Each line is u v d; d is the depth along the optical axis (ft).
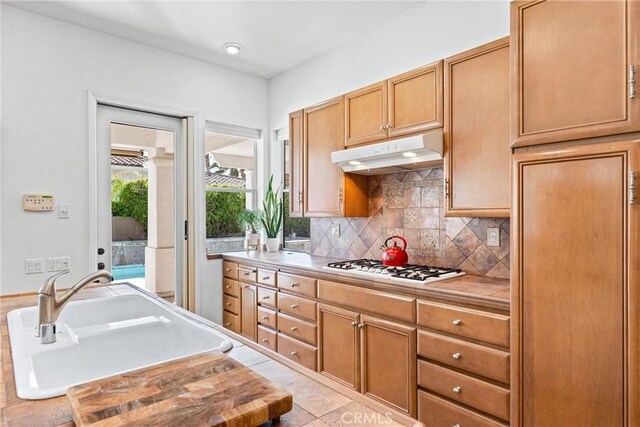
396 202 9.33
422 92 7.56
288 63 12.05
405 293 6.84
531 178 5.00
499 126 6.41
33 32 8.76
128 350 4.85
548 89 4.90
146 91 10.55
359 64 10.23
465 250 7.89
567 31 4.74
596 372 4.46
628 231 4.22
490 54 6.53
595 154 4.46
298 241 12.89
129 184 10.47
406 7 8.84
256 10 8.87
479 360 5.72
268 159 13.48
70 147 9.21
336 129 9.50
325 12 8.99
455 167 7.00
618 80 4.34
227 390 2.56
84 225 9.38
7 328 4.75
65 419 2.47
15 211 8.48
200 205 11.64
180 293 11.39
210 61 11.84
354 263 9.00
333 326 8.21
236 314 11.50
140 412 2.27
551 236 4.81
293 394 2.82
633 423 4.19
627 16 4.27
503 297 5.62
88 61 9.54
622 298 4.27
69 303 5.98
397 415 2.52
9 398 2.77
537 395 4.95
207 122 12.01
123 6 8.59
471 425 5.82
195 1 8.43
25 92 8.64
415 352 6.65
